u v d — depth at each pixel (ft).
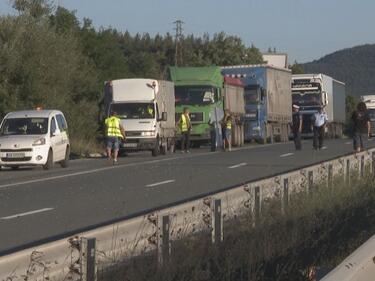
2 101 151.02
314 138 146.82
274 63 369.50
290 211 49.47
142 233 31.68
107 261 29.09
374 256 26.86
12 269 23.44
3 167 110.11
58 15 233.14
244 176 89.20
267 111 202.49
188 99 164.76
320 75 231.09
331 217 49.75
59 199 69.31
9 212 60.64
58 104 158.30
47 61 157.48
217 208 39.47
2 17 155.63
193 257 34.53
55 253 25.53
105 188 78.33
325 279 21.83
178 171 98.53
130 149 142.00
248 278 34.06
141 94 144.25
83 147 157.48
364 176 75.20
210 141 167.22
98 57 242.17
